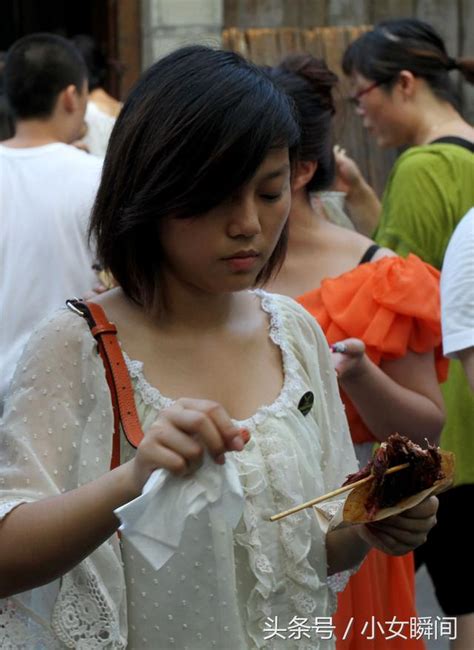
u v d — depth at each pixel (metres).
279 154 2.56
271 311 2.88
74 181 4.96
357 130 7.77
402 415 3.79
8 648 2.54
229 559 2.56
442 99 5.32
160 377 2.67
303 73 4.06
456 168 4.91
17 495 2.49
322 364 2.96
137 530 2.29
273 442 2.67
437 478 2.53
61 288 4.90
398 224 4.90
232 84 2.54
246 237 2.55
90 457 2.58
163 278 2.71
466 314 3.43
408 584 3.89
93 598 2.54
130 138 2.59
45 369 2.61
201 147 2.49
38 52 5.28
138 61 8.13
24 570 2.41
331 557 2.82
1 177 4.95
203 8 7.76
